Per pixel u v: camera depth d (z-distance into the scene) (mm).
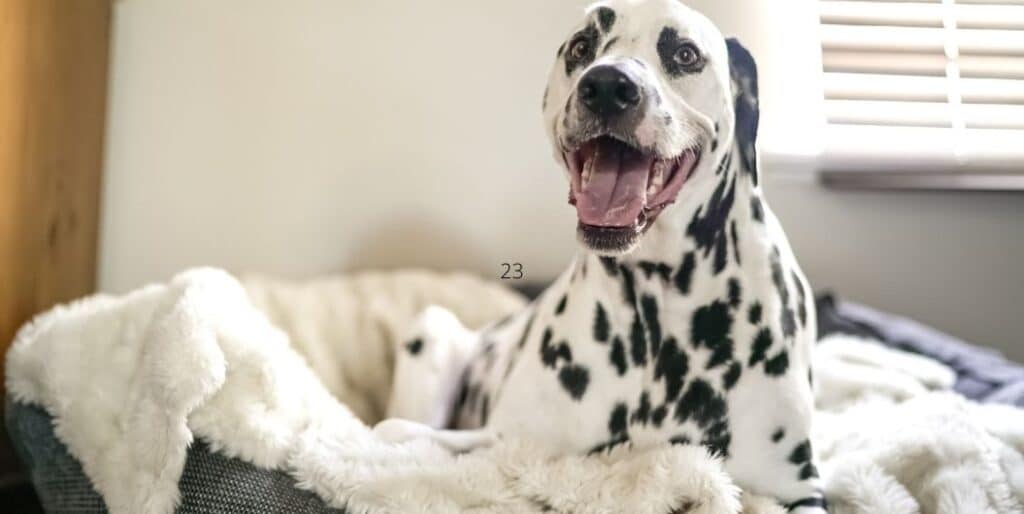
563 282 1329
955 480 1155
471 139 2270
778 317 1176
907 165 2211
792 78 2240
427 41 2248
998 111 2217
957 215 2234
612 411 1189
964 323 2254
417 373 1567
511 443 1152
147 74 2213
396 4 2242
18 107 1620
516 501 1076
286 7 2230
